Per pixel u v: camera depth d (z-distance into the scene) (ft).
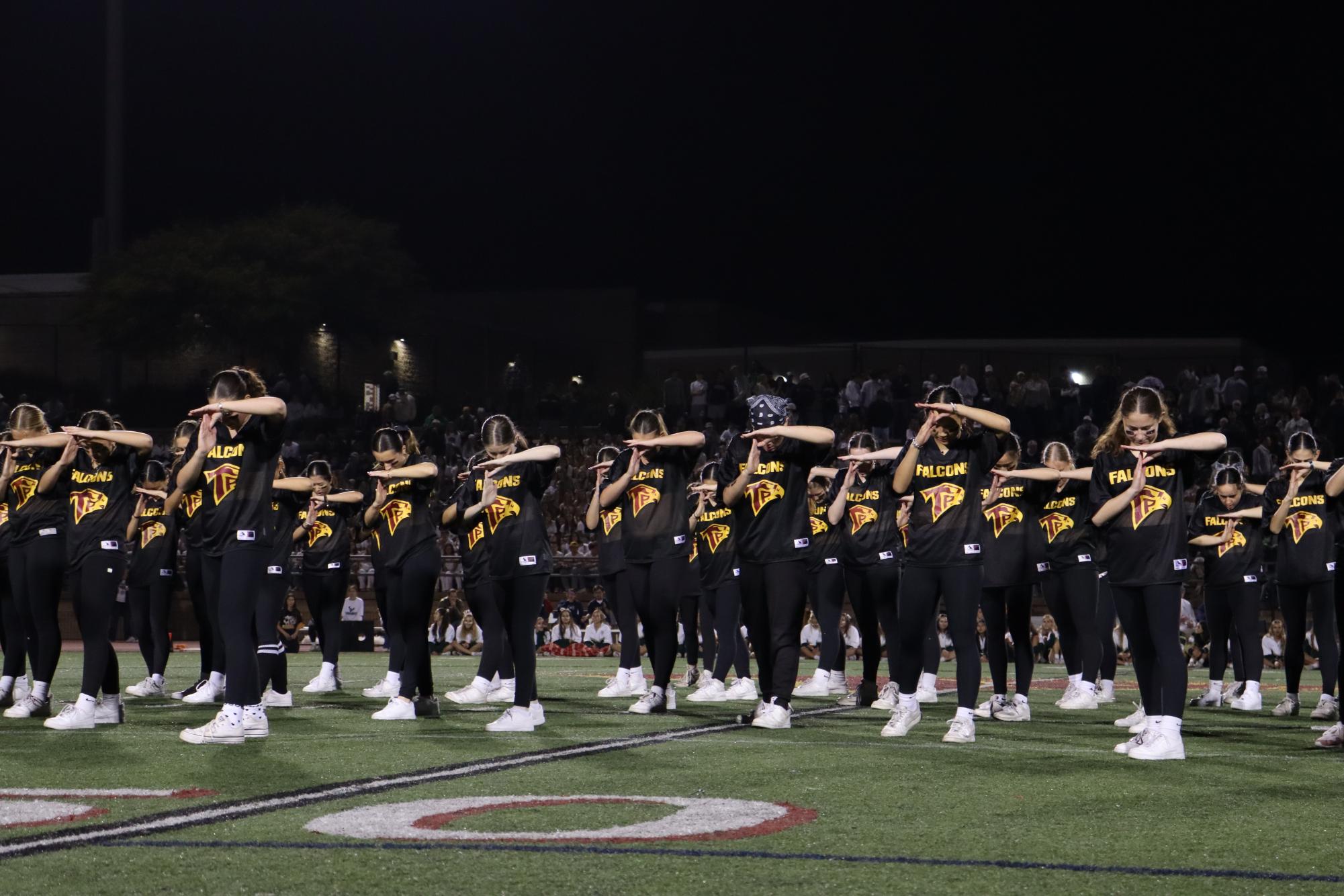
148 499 38.50
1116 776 19.80
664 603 30.99
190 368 124.67
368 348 129.49
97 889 12.14
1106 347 126.72
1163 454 22.39
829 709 32.96
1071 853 13.98
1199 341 126.62
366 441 104.94
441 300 155.02
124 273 119.03
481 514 27.14
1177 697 22.24
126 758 21.53
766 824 15.53
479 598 34.32
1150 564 22.21
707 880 12.61
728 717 30.09
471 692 34.42
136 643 75.05
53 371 123.44
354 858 13.50
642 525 31.04
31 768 20.25
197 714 30.83
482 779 19.24
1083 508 33.55
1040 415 96.12
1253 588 35.01
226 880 12.52
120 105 114.62
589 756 22.12
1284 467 32.17
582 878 12.67
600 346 134.00
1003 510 30.50
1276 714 33.40
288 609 73.82
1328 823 15.87
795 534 26.94
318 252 125.90
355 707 33.60
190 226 127.75
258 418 23.61
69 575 27.40
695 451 31.40
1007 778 19.57
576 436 105.91
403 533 30.19
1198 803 17.30
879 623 34.19
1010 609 30.55
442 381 122.52
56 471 27.17
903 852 13.99
